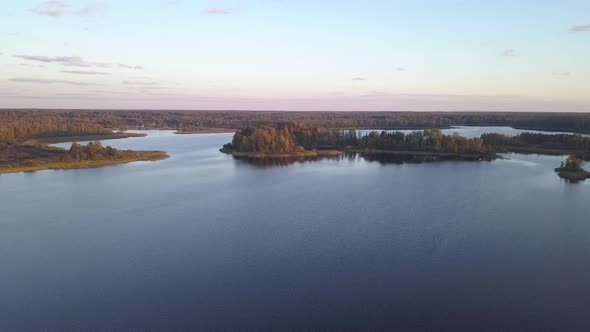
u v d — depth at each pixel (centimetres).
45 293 4619
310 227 6719
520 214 7388
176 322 4084
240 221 7069
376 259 5422
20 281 4888
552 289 4631
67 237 6300
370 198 8669
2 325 4047
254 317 4147
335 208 7856
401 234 6353
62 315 4206
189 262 5375
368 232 6456
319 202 8338
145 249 5812
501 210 7662
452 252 5631
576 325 3991
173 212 7638
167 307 4331
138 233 6469
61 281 4884
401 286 4709
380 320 4084
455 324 4016
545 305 4319
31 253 5688
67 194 9088
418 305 4328
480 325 4000
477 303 4359
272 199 8625
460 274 4988
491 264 5247
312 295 4531
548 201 8344
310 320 4091
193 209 7838
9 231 6581
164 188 9738
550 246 5828
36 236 6347
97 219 7206
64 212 7631
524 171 12156
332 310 4250
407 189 9581
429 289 4641
